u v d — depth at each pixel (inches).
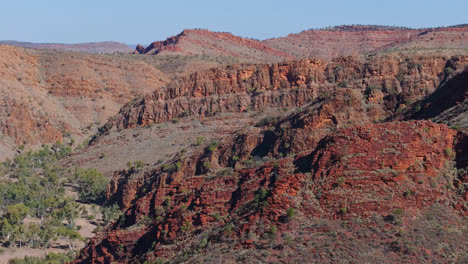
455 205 2994.6
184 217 3624.5
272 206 3161.9
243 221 3223.4
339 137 3250.5
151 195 4220.0
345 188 3093.0
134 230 3897.6
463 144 3184.1
